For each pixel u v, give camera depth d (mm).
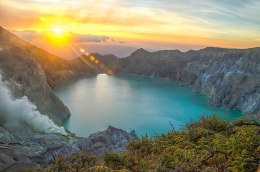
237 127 11344
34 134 55969
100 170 9234
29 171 14562
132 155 10875
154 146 11367
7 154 28969
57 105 87438
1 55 67125
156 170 8344
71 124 79375
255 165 7789
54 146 38656
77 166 10461
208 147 9297
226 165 8039
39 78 82438
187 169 8016
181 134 12062
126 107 103188
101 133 47188
